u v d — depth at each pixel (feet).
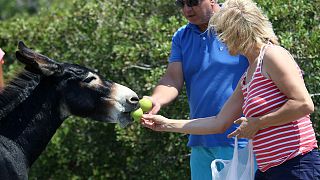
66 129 29.50
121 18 27.99
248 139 17.15
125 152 29.01
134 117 18.81
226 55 19.54
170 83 20.47
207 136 19.60
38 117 18.53
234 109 17.71
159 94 20.15
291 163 15.87
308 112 15.52
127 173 29.07
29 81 18.65
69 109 18.88
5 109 18.26
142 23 27.17
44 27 30.76
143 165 27.76
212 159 19.92
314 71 23.26
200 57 19.93
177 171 26.71
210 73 19.70
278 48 16.01
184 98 25.22
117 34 27.84
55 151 29.68
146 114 18.99
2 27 31.60
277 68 15.69
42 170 30.35
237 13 16.19
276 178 15.99
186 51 20.33
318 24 24.08
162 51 24.75
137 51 26.25
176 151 26.68
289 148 15.85
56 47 30.09
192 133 18.25
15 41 30.99
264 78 16.05
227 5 16.42
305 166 15.80
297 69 15.87
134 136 26.45
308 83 23.22
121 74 27.99
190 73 20.18
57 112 18.83
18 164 18.01
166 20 27.04
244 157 17.42
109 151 29.19
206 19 19.84
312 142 16.02
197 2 19.66
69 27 29.68
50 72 18.49
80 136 29.45
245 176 17.07
